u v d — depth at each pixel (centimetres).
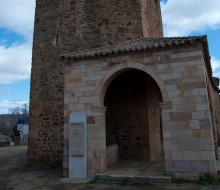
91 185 627
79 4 1136
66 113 765
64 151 750
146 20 1127
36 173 843
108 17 1082
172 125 640
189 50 657
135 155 921
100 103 736
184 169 613
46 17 1172
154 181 613
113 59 739
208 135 605
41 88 1095
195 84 636
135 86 964
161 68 678
